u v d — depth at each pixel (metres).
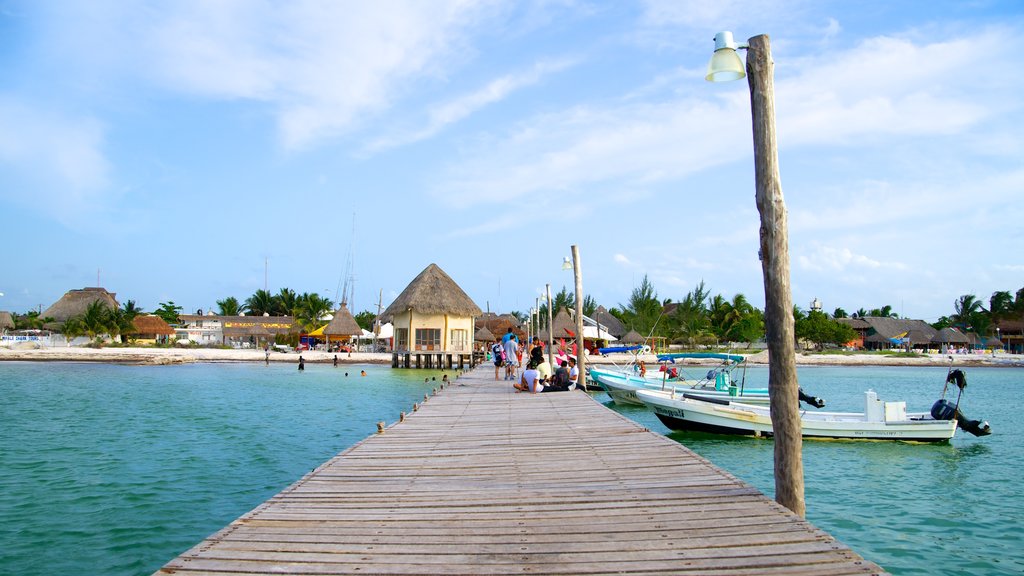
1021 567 8.80
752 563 4.77
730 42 6.88
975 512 11.38
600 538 5.40
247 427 20.08
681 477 7.66
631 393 25.62
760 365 62.25
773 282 6.81
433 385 35.44
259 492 11.80
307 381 39.84
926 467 14.96
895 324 88.50
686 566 4.72
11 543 8.94
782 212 6.78
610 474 7.89
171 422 21.06
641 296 73.50
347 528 5.74
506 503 6.58
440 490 7.17
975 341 90.56
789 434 6.77
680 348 71.31
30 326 88.44
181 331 90.81
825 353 76.62
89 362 60.31
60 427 19.72
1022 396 34.94
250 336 90.44
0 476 12.89
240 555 5.01
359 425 20.78
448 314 49.06
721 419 18.09
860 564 4.73
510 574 4.60
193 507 10.76
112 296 83.62
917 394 36.09
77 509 10.55
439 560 4.90
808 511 11.43
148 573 7.93
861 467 14.93
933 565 8.86
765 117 6.85
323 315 90.44
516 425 12.39
